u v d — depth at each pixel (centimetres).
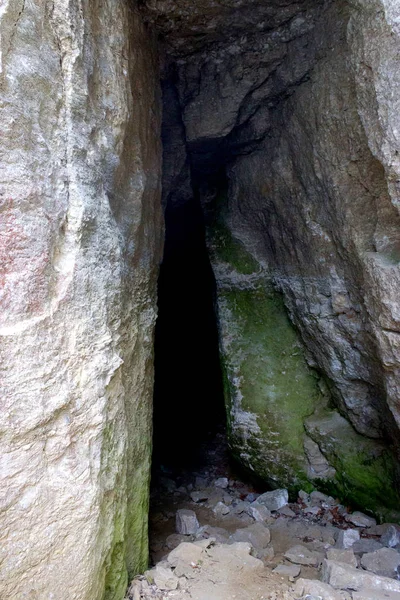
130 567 259
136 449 278
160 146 371
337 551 301
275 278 457
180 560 278
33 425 158
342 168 317
